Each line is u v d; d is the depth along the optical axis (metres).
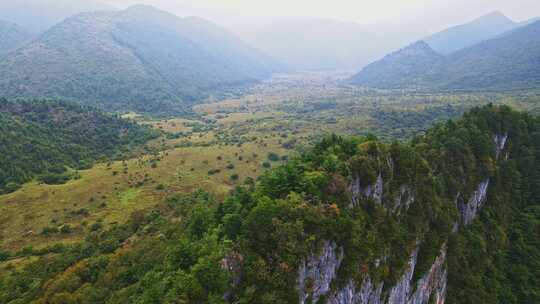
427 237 83.88
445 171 103.44
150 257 89.88
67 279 90.19
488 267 98.50
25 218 143.62
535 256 104.56
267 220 56.16
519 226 113.69
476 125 122.06
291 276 51.12
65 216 147.62
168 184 181.50
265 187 71.00
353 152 79.12
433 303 84.38
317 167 71.94
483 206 113.94
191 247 60.00
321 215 58.28
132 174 190.88
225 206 77.12
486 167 112.94
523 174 124.50
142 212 149.38
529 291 97.06
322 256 56.28
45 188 167.12
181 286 48.28
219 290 48.22
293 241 53.59
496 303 91.88
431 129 131.00
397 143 86.88
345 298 59.59
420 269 79.56
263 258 53.56
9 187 162.38
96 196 165.38
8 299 90.94
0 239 130.12
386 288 67.69
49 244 127.69
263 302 48.22
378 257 65.12
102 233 130.88
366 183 70.88
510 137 128.62
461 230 101.50
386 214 73.25
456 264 93.00
